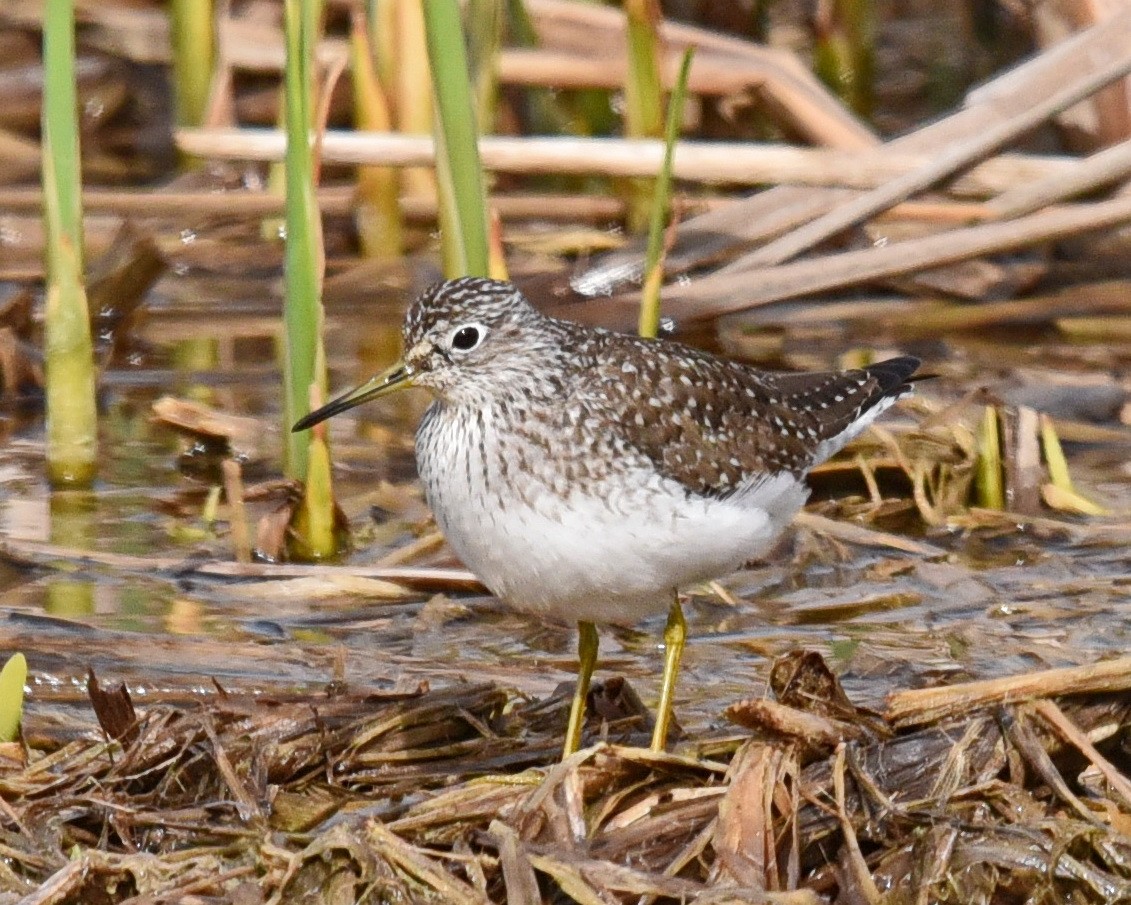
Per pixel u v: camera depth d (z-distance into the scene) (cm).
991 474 1395
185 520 1359
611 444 977
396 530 1347
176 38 1941
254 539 1320
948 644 1152
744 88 1830
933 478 1420
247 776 948
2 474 1434
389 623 1191
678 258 1703
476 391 997
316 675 1097
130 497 1398
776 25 2303
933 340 1738
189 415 1484
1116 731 941
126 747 965
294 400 1271
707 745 979
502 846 852
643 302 1341
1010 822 893
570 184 1986
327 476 1288
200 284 1858
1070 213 1567
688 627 1202
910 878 874
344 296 1786
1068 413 1566
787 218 1695
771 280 1614
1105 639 1155
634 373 1012
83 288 1405
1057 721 917
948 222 1673
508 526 972
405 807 944
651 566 976
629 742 1014
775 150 1549
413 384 1020
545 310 1650
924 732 930
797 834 879
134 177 2033
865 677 1103
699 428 1020
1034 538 1352
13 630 1141
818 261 1612
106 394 1605
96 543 1307
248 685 1070
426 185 1862
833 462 1426
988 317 1753
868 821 894
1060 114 1720
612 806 910
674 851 884
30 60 2092
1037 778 921
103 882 866
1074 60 1641
